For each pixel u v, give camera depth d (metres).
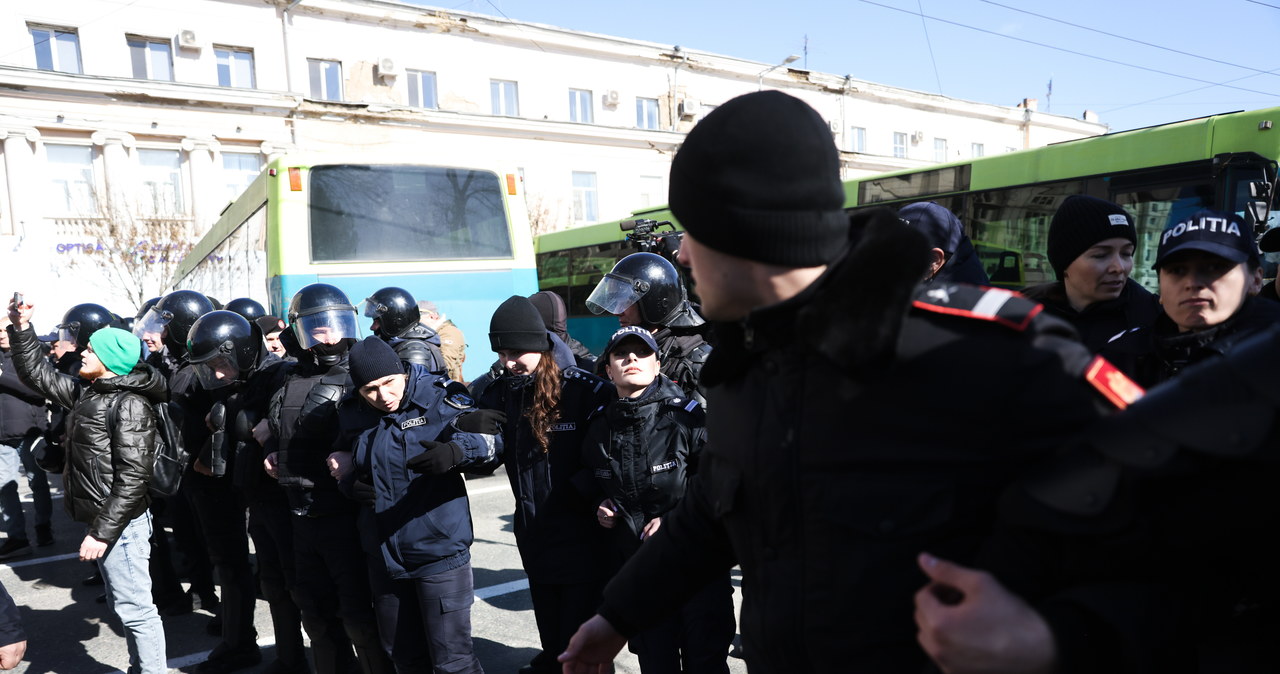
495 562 5.46
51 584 5.49
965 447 0.89
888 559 0.91
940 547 0.89
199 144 20.86
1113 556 0.73
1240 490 0.68
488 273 8.02
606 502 2.89
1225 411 0.68
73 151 19.75
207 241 11.45
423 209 7.86
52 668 4.11
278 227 7.27
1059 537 0.77
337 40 23.23
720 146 1.00
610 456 2.85
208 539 3.94
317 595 3.33
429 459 2.66
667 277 3.56
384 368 2.81
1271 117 6.16
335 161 7.58
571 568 3.07
